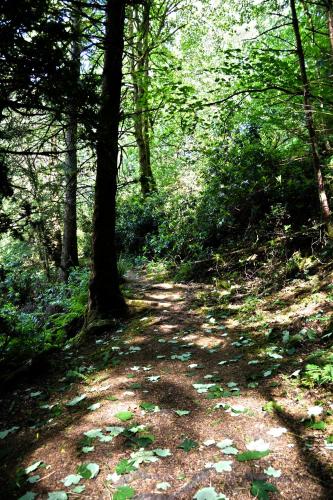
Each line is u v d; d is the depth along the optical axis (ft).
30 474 9.07
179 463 8.63
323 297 17.33
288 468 8.04
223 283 24.38
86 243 50.44
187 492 7.68
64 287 31.48
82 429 10.66
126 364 15.58
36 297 31.48
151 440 9.62
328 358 12.17
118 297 22.13
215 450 8.92
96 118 14.62
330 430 9.12
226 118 25.30
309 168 26.14
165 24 47.26
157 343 17.56
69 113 14.10
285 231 23.97
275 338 15.64
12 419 12.37
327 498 7.14
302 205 24.81
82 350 18.85
